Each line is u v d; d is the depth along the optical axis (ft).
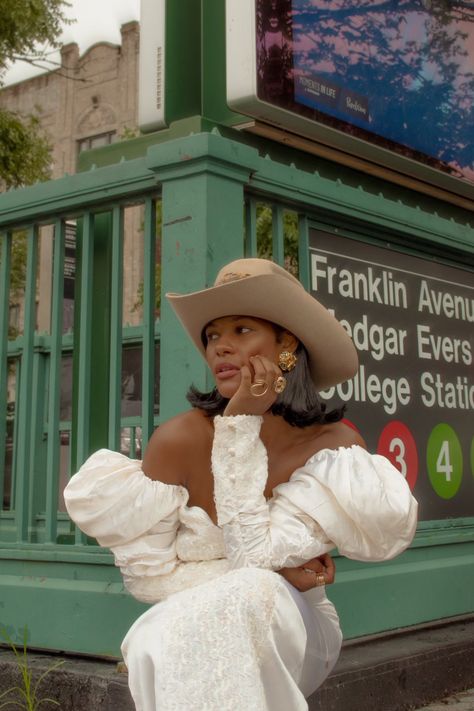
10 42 42.57
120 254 10.10
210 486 5.75
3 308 11.24
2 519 19.45
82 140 82.53
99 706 8.06
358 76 12.26
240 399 5.43
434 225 12.54
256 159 9.67
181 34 11.70
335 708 8.25
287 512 5.33
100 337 11.27
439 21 14.05
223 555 5.60
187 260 9.00
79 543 10.01
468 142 14.34
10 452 24.29
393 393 11.67
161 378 8.98
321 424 5.94
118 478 5.52
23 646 9.59
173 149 9.23
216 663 4.43
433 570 11.48
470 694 9.92
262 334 5.84
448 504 12.42
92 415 11.23
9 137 44.01
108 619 9.04
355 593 10.21
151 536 5.57
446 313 12.94
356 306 11.30
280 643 4.86
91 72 82.48
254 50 10.52
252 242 9.91
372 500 5.24
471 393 13.20
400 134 12.93
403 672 9.22
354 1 12.27
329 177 12.47
